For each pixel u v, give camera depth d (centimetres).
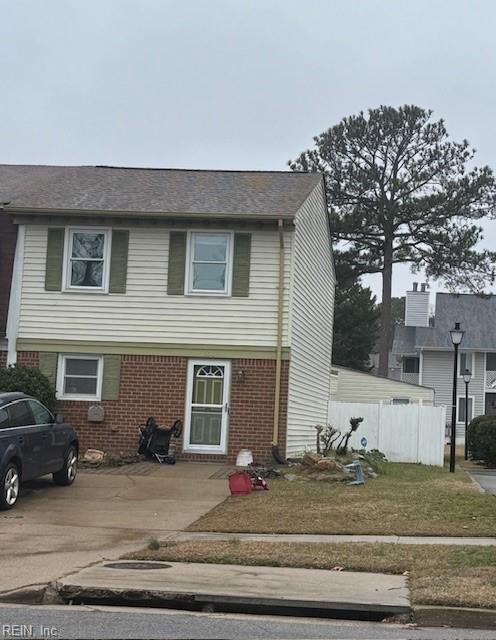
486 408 5091
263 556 951
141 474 1648
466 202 4019
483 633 704
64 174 2297
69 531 1109
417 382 5362
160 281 1897
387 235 4100
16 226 1956
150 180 2192
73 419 1898
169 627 695
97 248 1930
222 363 1869
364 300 5412
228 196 1995
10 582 821
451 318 5275
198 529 1141
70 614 736
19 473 1285
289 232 1869
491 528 1161
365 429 2473
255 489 1484
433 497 1438
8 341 1916
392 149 4162
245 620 736
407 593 791
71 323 1911
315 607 763
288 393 1847
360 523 1192
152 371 1883
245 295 1867
